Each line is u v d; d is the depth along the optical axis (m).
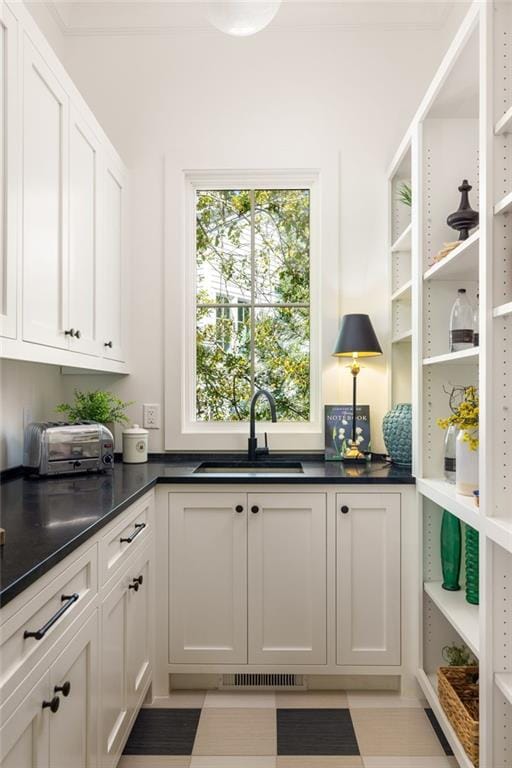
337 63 2.60
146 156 2.60
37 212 1.56
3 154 1.36
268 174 2.60
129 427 2.57
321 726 1.85
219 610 2.05
